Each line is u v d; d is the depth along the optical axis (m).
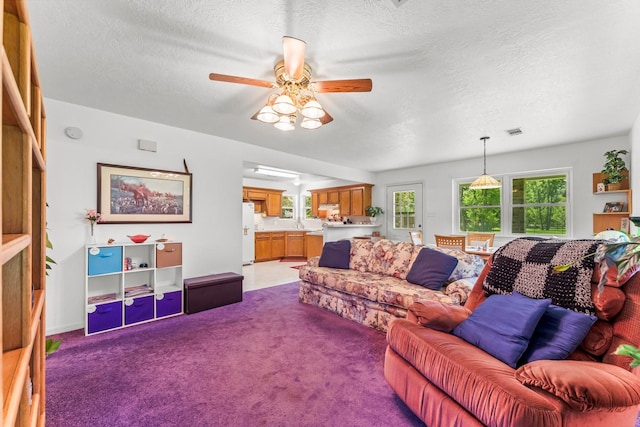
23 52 0.74
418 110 2.91
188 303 3.31
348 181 6.39
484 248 3.96
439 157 5.13
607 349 1.33
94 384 1.91
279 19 1.63
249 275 5.56
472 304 1.99
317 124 2.45
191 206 3.64
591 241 1.65
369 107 2.83
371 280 3.10
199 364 2.17
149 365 2.16
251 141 4.14
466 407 1.25
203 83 2.39
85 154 2.90
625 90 2.46
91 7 1.54
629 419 1.14
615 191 3.67
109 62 2.07
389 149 4.57
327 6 1.52
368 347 2.47
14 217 0.74
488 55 1.96
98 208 2.97
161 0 1.49
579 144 4.14
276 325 2.97
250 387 1.89
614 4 1.49
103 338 2.63
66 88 2.49
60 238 2.78
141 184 3.25
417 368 1.53
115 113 3.06
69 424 1.55
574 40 1.79
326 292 3.43
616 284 1.41
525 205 4.77
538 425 1.01
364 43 1.83
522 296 1.62
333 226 6.09
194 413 1.64
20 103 0.62
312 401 1.75
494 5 1.51
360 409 1.68
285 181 7.77
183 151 3.59
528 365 1.21
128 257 3.18
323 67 2.10
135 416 1.61
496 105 2.78
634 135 3.27
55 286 2.75
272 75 2.24
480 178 3.95
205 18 1.63
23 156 0.76
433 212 5.80
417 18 1.61
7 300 0.71
